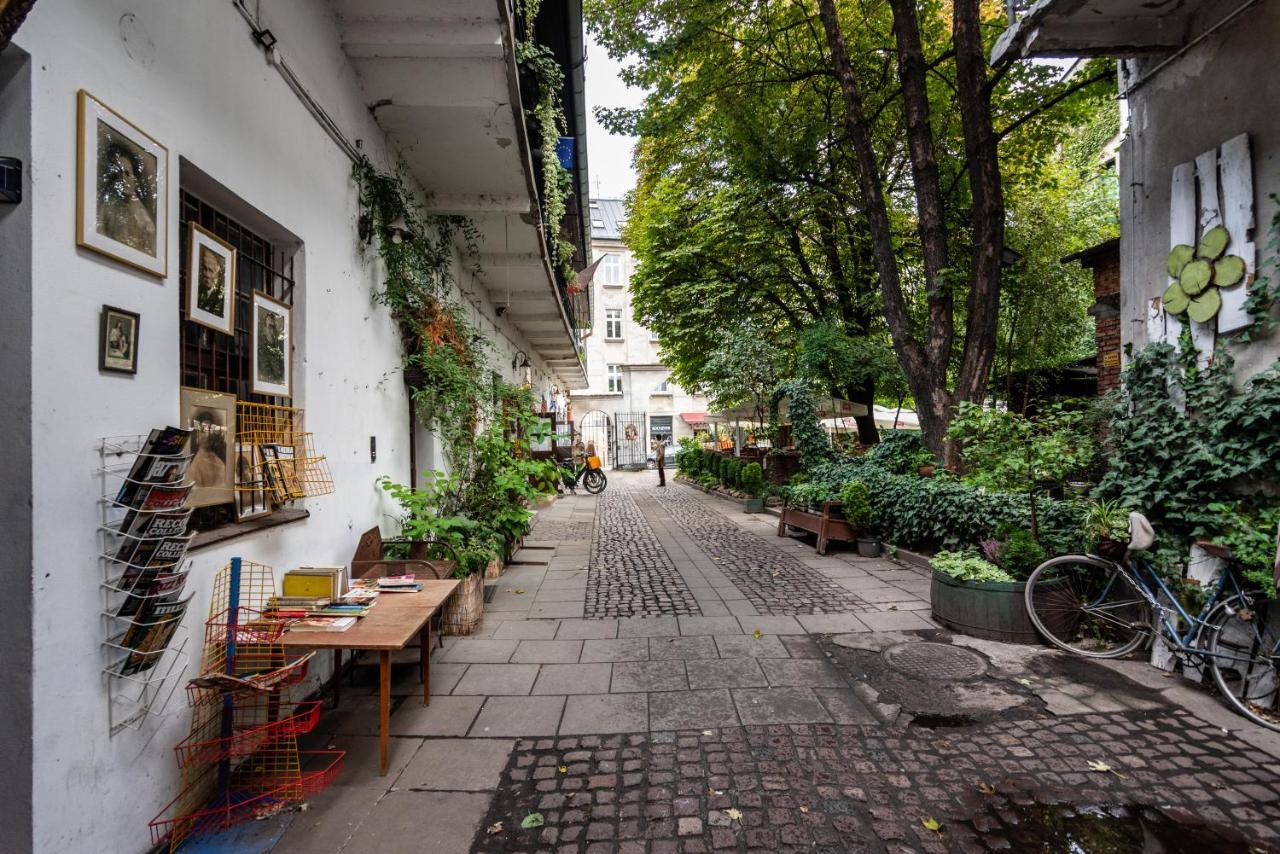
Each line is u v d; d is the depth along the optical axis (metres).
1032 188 12.64
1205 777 2.78
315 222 3.83
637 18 10.38
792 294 15.53
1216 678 3.50
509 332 11.22
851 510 7.79
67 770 1.91
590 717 3.40
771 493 12.70
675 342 16.67
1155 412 4.53
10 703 1.79
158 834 2.33
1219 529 4.06
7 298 1.82
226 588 2.85
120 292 2.18
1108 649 4.21
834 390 13.67
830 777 2.81
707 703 3.56
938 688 3.71
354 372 4.39
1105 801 2.61
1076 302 12.88
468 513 5.94
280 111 3.41
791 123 11.93
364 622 3.01
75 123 1.99
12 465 1.81
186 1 2.58
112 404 2.13
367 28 4.21
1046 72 10.17
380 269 4.91
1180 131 4.51
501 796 2.69
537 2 5.57
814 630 4.81
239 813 2.57
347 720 3.39
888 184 12.75
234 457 2.89
